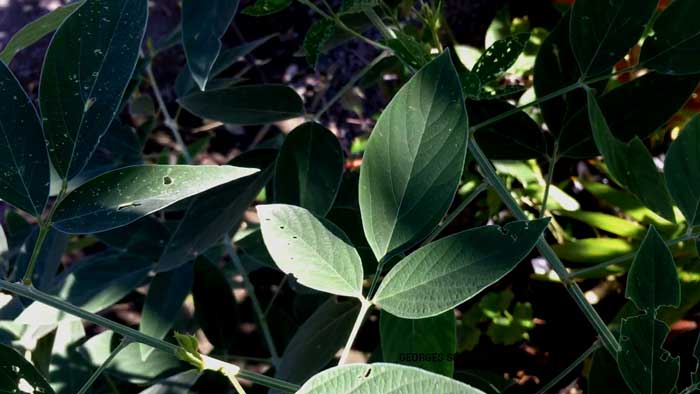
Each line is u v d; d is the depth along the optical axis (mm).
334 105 1363
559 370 1016
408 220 431
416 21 1235
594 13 582
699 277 852
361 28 800
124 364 754
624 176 612
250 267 999
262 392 859
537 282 1084
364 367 358
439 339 523
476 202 1160
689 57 581
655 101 631
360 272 429
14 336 754
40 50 1492
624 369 497
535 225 413
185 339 430
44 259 776
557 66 638
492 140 667
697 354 509
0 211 1278
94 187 443
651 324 485
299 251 426
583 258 953
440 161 429
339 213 602
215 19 516
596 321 550
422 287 417
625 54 589
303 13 1502
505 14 1093
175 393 672
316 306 875
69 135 451
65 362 761
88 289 767
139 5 455
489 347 1060
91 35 451
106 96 452
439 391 354
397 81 1315
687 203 531
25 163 448
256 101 726
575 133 641
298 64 1438
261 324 841
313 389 354
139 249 790
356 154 1261
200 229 684
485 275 408
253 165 721
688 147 527
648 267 497
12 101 449
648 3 571
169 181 436
